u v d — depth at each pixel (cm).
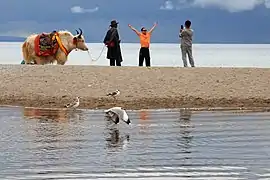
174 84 2294
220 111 1897
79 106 1962
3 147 1312
